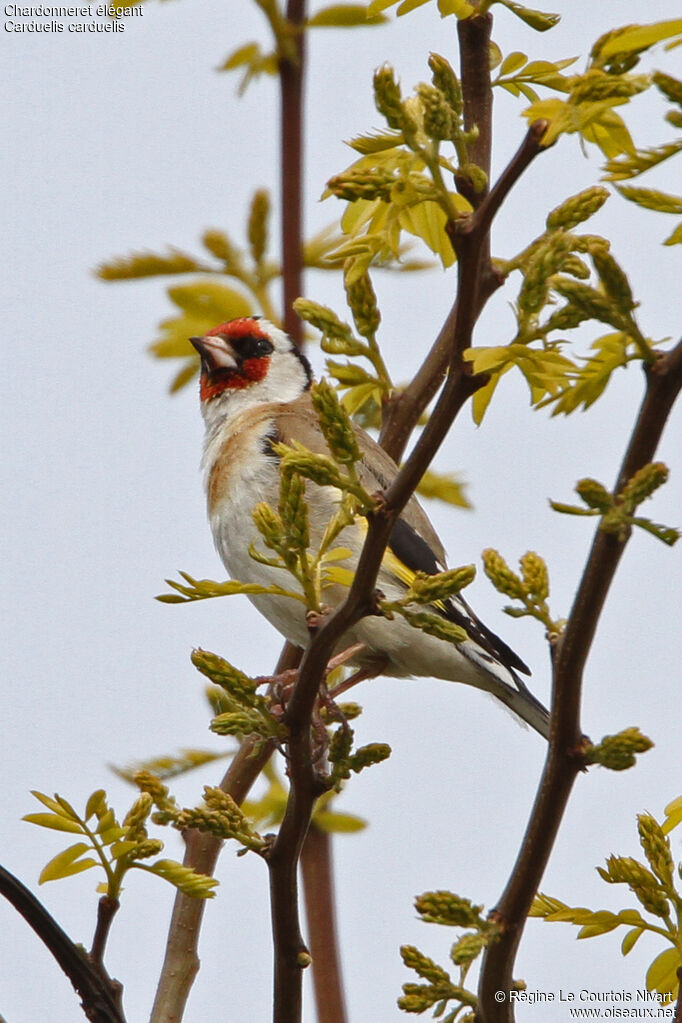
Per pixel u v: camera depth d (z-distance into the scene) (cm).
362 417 905
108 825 532
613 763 503
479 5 612
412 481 488
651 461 473
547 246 478
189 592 511
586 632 492
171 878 541
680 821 573
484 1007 526
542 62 630
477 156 635
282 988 559
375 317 573
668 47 440
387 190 477
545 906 566
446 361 797
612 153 497
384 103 468
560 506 469
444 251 598
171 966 703
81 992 555
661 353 468
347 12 850
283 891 551
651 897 557
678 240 478
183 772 760
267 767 855
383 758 545
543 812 514
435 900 521
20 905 549
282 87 870
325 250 880
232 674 525
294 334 852
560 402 546
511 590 509
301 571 521
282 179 872
